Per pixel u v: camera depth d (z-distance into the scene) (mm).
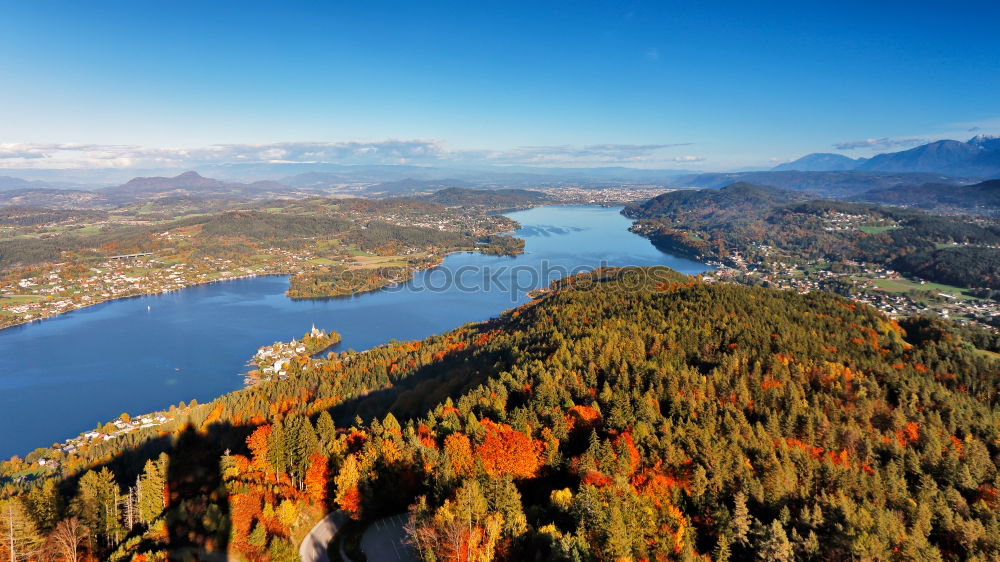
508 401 114375
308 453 89062
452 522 62531
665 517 69062
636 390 106688
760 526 68938
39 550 71875
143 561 69188
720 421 98188
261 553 72500
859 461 92375
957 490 86188
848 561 63531
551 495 73562
